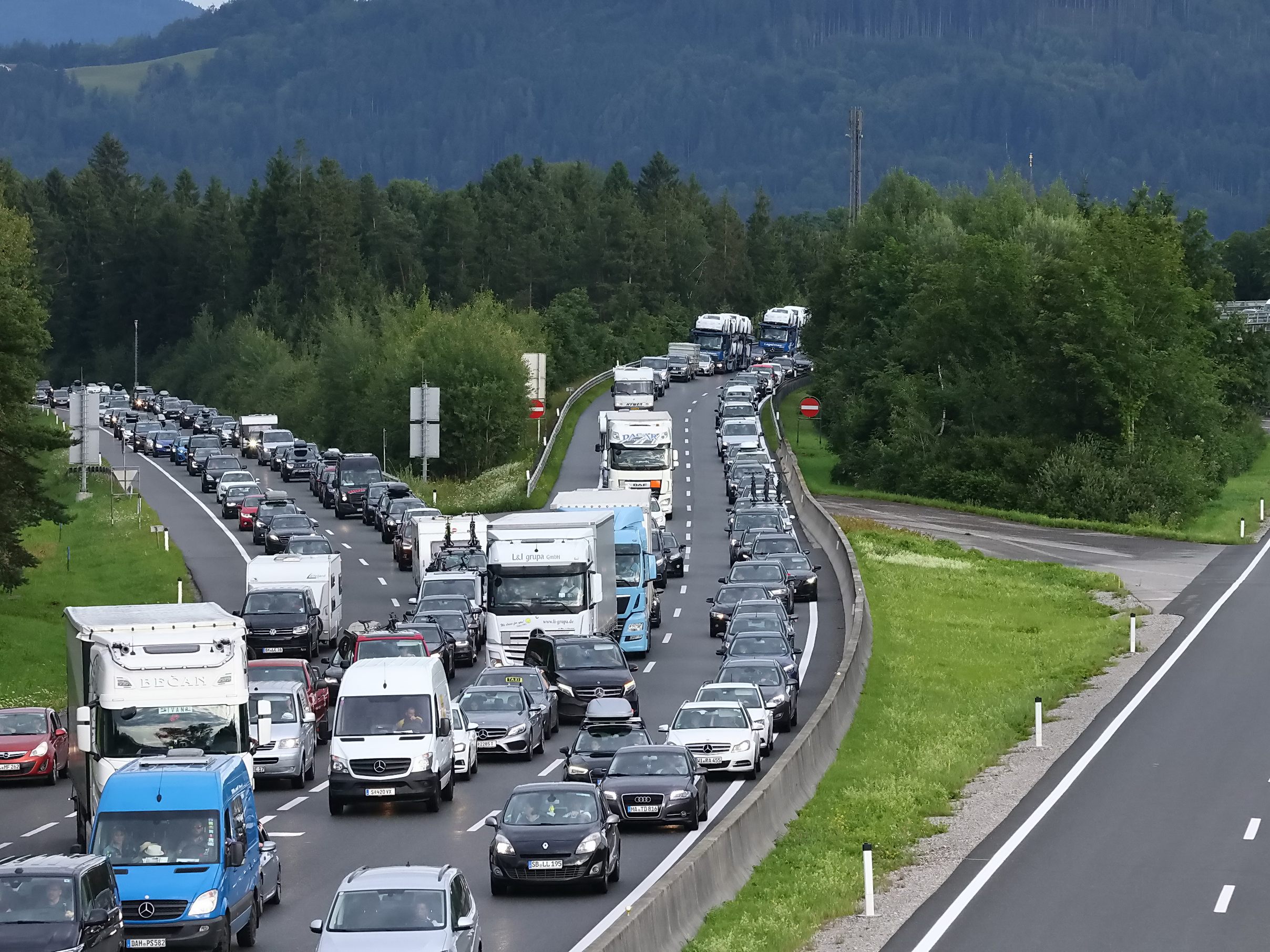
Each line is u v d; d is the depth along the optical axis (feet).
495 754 326.65
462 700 332.60
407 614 456.04
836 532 604.08
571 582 405.39
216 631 242.37
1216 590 562.25
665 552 581.94
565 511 445.78
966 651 466.29
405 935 161.38
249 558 639.76
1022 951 191.93
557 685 370.12
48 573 611.47
